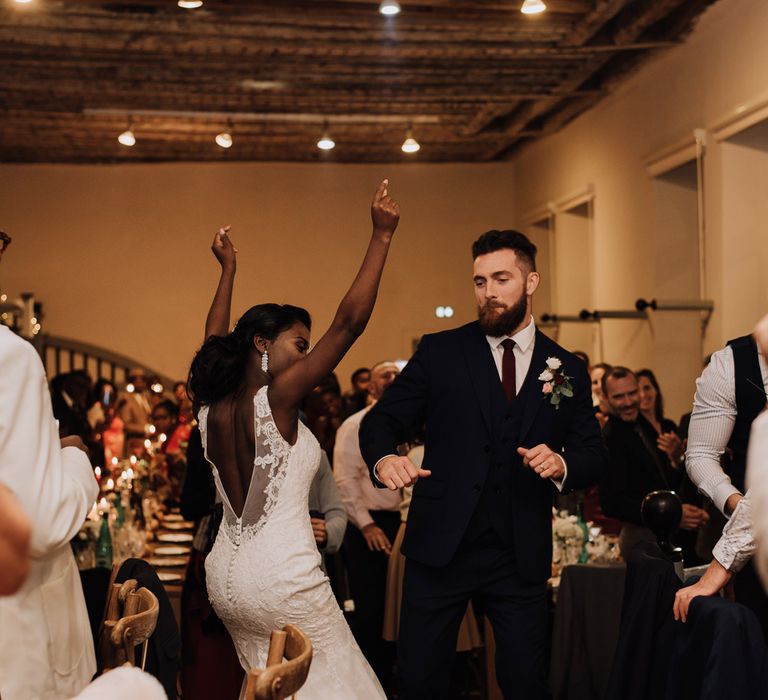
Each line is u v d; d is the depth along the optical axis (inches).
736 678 94.7
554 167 495.8
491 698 184.9
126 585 99.4
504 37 344.5
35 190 569.0
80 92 408.2
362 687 115.6
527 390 137.3
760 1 294.5
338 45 345.1
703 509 193.2
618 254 414.6
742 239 320.2
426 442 140.7
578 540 187.5
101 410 445.7
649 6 316.8
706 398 128.7
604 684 155.3
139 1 303.4
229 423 116.0
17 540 52.7
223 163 572.1
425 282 569.0
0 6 310.5
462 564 134.6
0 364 76.1
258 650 115.1
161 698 59.0
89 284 568.7
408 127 451.2
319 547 154.6
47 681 81.5
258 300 569.3
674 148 351.6
